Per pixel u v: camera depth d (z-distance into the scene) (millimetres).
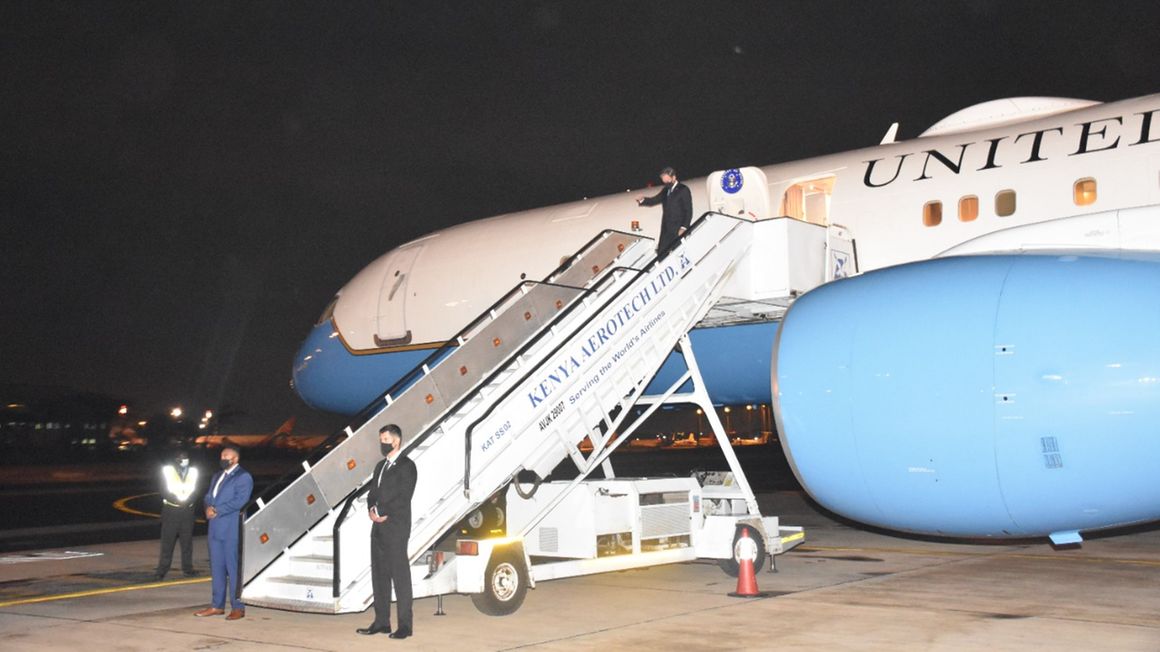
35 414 76750
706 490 12242
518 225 16828
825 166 14086
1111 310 8859
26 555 15383
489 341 11711
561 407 10117
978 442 9109
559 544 10625
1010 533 9531
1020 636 7906
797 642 7848
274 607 9070
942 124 14320
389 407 10781
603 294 11242
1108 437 8688
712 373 14562
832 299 10469
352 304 18516
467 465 8984
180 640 8562
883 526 10227
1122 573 10969
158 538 18297
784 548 11711
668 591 10398
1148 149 11375
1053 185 11820
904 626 8352
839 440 9945
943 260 10188
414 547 9039
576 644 8016
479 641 8227
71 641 8664
